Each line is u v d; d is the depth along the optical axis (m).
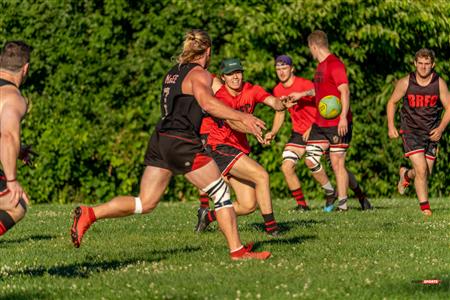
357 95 50.59
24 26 48.66
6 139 19.27
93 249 27.47
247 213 29.73
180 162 22.69
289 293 19.42
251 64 48.31
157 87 48.69
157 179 22.81
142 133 49.16
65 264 24.48
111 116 48.97
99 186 49.75
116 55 48.72
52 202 49.69
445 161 52.47
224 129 29.00
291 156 40.84
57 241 29.69
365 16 49.19
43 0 48.62
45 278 22.06
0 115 19.58
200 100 22.03
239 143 29.34
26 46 20.42
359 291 19.75
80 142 48.78
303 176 50.19
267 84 48.84
